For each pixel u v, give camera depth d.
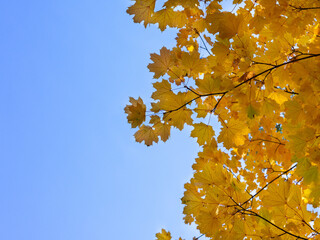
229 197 2.30
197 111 2.19
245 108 2.14
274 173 2.64
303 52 2.11
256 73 2.10
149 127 2.18
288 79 2.12
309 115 2.04
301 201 2.15
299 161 2.08
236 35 2.05
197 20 2.22
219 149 2.47
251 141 2.58
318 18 2.07
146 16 2.11
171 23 2.17
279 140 2.53
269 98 2.17
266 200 2.19
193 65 2.14
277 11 2.07
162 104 2.16
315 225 2.16
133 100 2.17
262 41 2.49
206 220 2.28
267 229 2.18
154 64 2.18
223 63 2.14
